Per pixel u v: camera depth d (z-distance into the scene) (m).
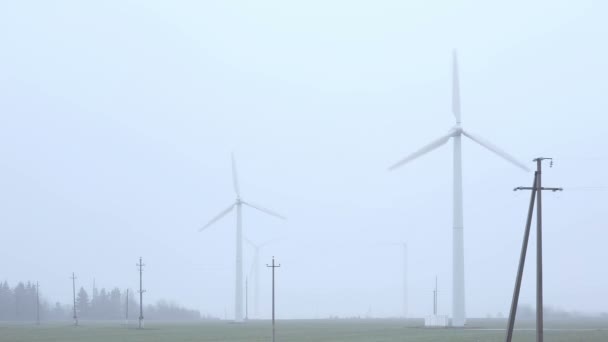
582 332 87.81
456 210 111.06
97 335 91.94
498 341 65.56
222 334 92.12
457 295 110.75
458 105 112.62
